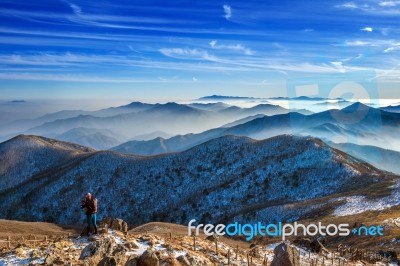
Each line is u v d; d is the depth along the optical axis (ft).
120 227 95.55
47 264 67.87
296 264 69.00
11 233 247.09
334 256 121.49
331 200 382.22
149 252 63.77
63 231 307.78
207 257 84.48
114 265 63.93
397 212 262.88
